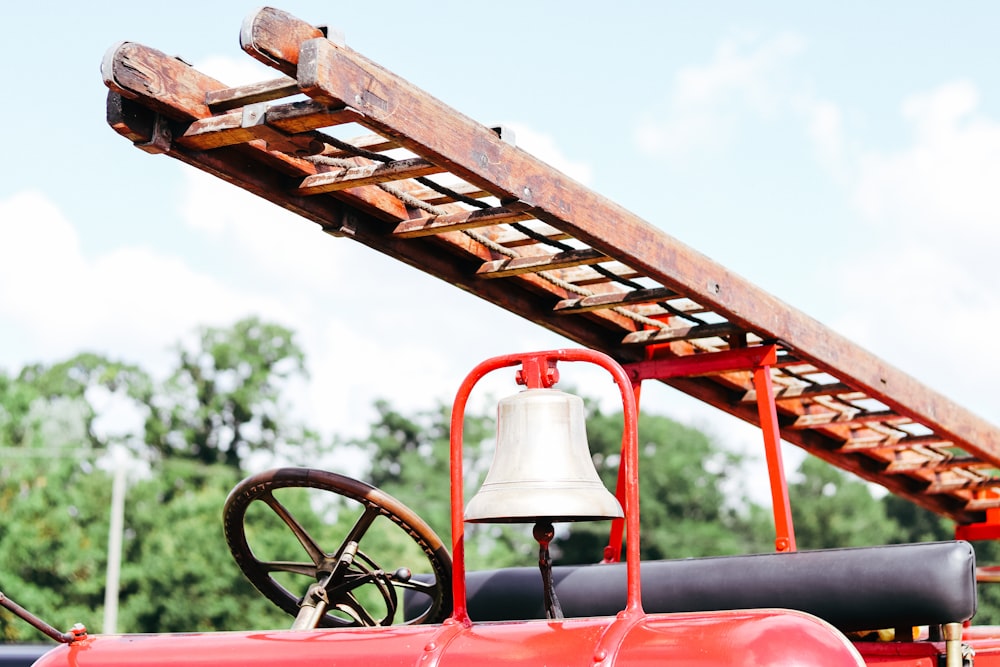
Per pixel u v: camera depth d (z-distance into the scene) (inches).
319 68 126.6
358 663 110.5
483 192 162.9
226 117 139.5
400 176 148.5
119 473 1402.6
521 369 119.8
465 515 117.7
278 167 155.5
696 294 174.7
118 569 1376.7
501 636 106.9
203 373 1974.7
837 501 1873.8
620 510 117.6
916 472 271.9
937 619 126.0
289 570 150.7
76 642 127.9
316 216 162.2
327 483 144.6
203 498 1583.4
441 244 177.8
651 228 168.2
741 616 100.5
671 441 1872.5
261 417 1974.7
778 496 187.5
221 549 1520.7
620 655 99.4
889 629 134.0
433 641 108.8
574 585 156.2
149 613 1491.1
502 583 163.6
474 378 115.7
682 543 1788.9
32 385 1914.4
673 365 201.3
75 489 1567.4
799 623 98.7
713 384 226.8
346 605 149.3
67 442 1870.1
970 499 285.9
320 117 132.8
